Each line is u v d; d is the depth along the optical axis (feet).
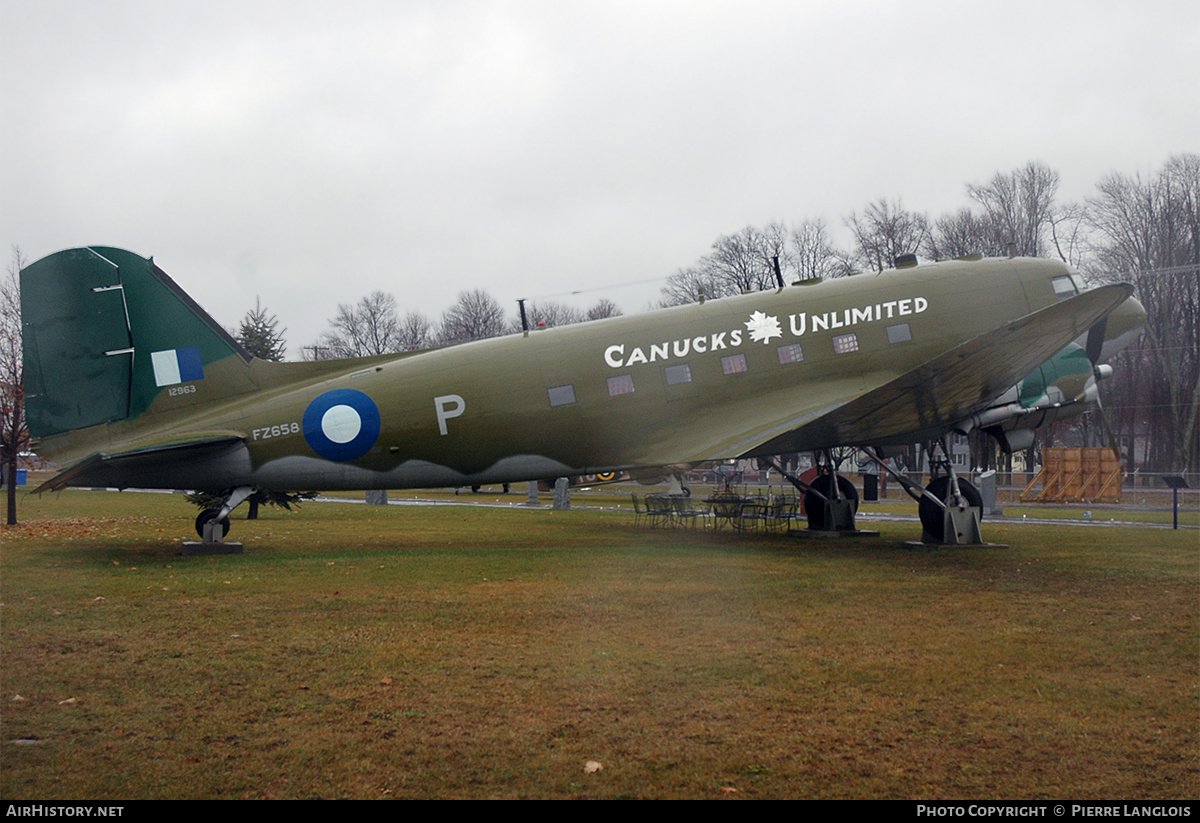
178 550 49.19
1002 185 146.72
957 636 26.81
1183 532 62.54
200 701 20.34
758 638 26.53
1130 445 165.78
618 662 23.71
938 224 152.56
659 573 39.70
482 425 48.75
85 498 118.32
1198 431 152.35
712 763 16.71
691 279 177.37
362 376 49.29
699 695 20.84
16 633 26.99
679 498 69.87
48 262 46.75
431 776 16.08
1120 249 145.89
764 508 66.59
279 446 48.11
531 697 20.66
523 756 17.03
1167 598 33.22
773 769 16.44
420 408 48.60
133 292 47.57
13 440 68.59
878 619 29.30
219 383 48.60
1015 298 51.75
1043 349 42.32
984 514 91.45
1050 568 41.39
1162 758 17.02
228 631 27.37
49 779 15.92
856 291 51.47
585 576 38.78
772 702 20.33
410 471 49.32
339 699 20.49
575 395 49.08
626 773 16.24
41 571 39.88
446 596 33.53
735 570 40.60
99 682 21.79
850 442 51.67
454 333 257.96
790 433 47.88
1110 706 20.08
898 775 16.17
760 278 168.25
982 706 20.08
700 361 49.80
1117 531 63.46
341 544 53.62
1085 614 30.19
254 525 70.23
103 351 47.03
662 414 49.42
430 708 19.85
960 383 43.57
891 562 43.65
